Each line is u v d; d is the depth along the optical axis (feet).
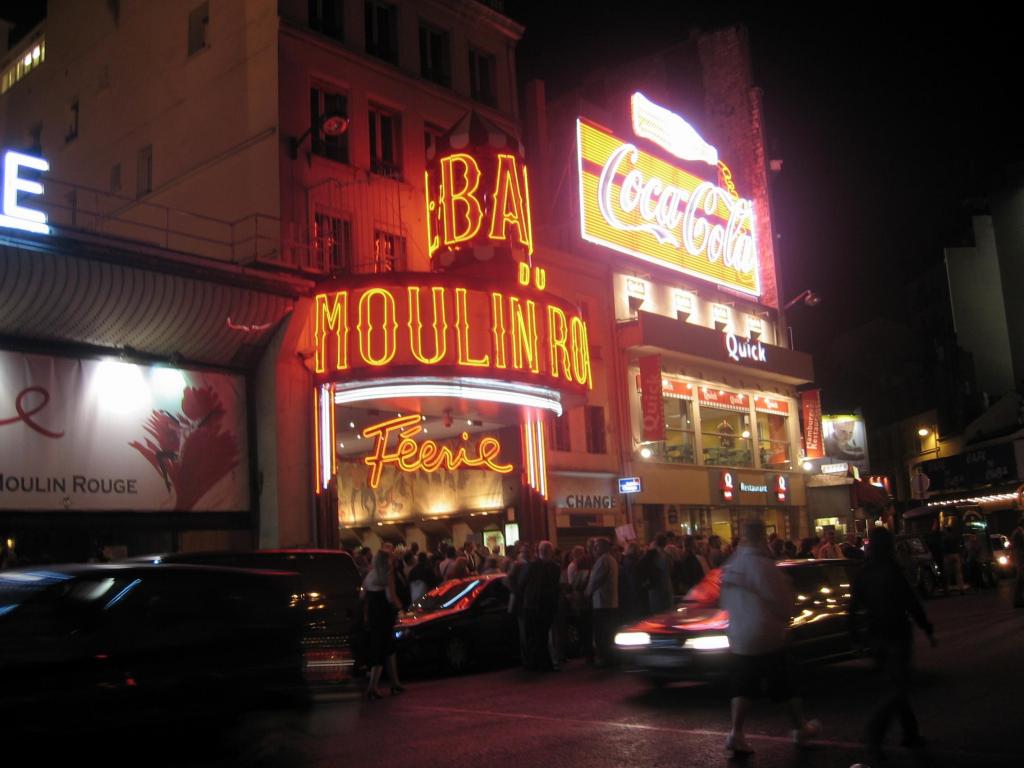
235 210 70.74
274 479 61.46
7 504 50.47
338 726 32.83
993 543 107.55
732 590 26.58
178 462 58.39
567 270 94.63
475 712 35.45
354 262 71.51
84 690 24.89
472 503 84.69
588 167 98.94
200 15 78.89
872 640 26.43
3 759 23.73
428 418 78.23
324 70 72.54
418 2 81.87
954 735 27.32
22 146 99.71
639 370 100.63
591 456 92.94
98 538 58.49
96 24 90.99
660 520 101.65
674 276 109.81
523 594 48.52
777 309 129.39
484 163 71.97
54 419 52.95
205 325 58.59
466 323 64.39
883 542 26.32
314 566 42.22
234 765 27.20
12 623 24.73
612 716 33.30
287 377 63.10
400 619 50.03
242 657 27.94
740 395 120.37
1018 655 42.04
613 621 47.73
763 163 132.05
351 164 73.05
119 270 53.21
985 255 161.79
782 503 123.34
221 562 38.93
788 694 26.30
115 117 85.81
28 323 51.96
